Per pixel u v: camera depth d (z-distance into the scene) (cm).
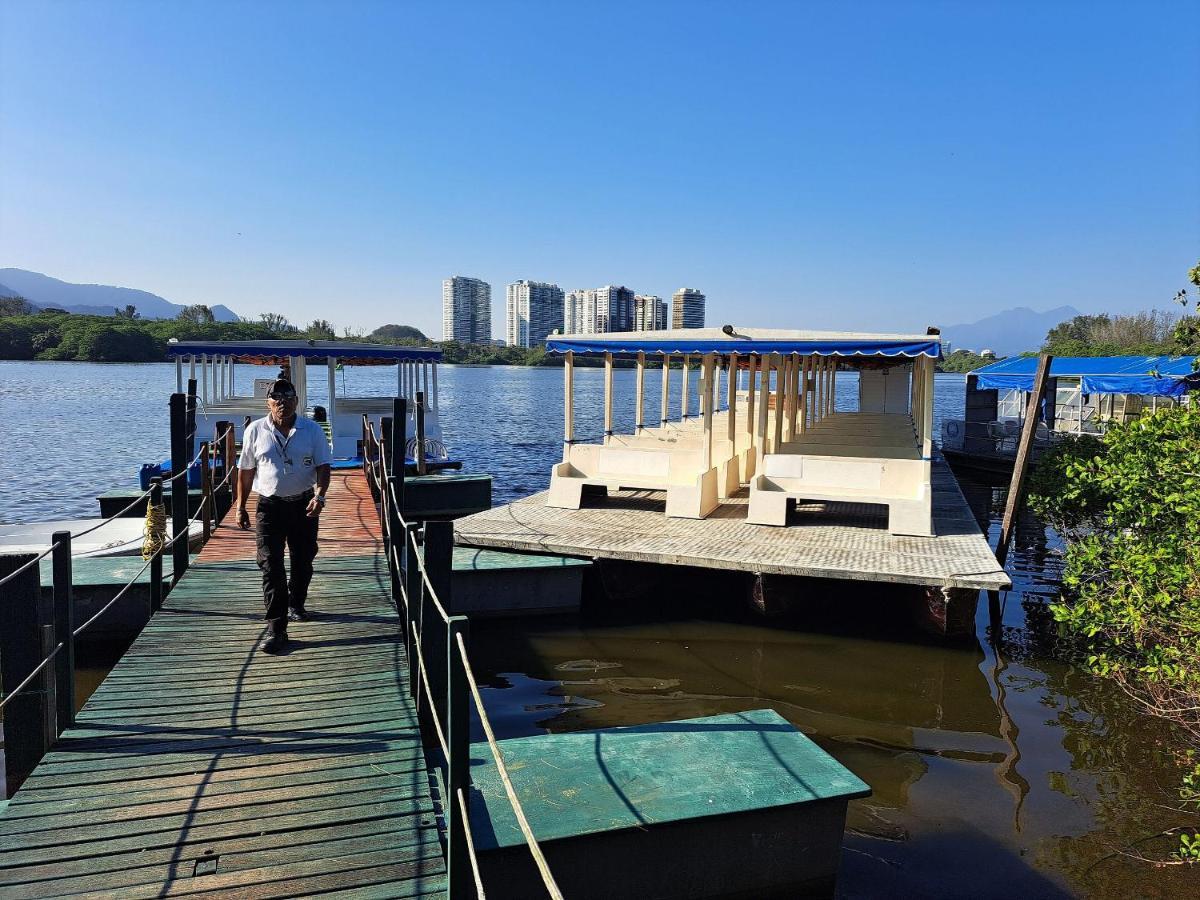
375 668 591
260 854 377
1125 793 610
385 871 371
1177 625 579
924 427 1064
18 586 461
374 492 1283
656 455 1203
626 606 1024
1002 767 653
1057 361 2820
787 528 1102
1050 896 484
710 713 749
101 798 416
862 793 452
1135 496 714
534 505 1268
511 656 883
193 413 1034
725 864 438
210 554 918
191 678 568
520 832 402
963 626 915
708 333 1160
